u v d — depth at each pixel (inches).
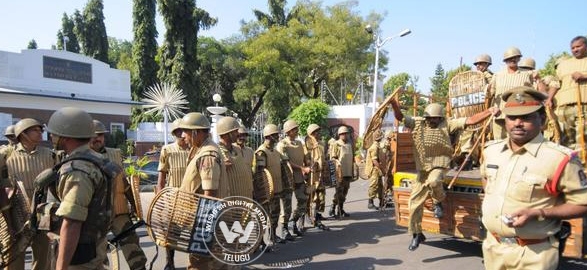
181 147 256.1
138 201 199.5
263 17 1683.1
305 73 1552.7
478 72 283.6
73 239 114.2
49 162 210.4
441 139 247.0
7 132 286.8
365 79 1555.1
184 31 1347.2
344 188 397.4
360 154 739.4
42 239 184.9
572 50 230.5
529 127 120.4
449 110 319.9
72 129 121.0
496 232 127.0
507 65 263.3
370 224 366.9
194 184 168.4
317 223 350.9
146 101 1309.1
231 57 1541.6
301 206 323.0
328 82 1616.6
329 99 1675.7
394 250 281.9
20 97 975.0
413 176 276.8
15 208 174.4
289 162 305.7
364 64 1454.2
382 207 437.4
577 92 221.1
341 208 401.1
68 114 122.6
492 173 130.0
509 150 128.4
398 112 262.7
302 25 1497.3
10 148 207.9
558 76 240.1
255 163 274.7
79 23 1774.1
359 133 1211.2
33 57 1013.2
